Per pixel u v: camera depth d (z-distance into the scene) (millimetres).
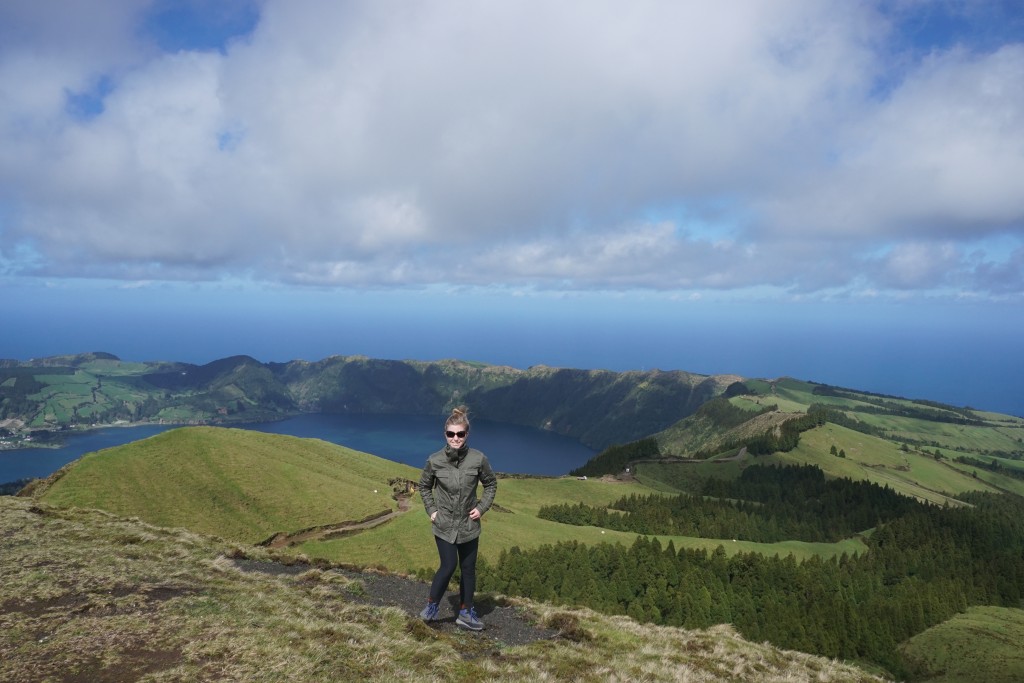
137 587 16141
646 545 110812
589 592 85562
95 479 77000
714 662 18312
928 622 110750
